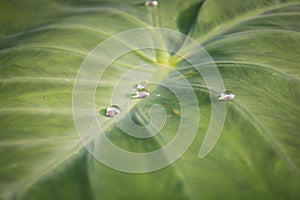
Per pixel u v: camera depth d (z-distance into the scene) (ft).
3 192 0.65
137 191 0.66
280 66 0.80
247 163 0.69
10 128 0.73
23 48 0.86
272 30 0.86
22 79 0.80
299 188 0.66
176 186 0.66
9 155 0.69
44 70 0.81
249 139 0.71
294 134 0.71
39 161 0.68
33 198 0.65
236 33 0.87
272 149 0.70
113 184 0.66
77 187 0.66
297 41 0.84
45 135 0.72
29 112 0.75
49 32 0.89
